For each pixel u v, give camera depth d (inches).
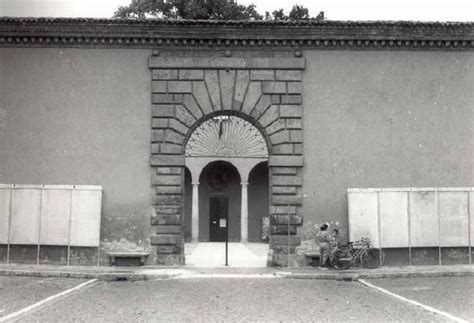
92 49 776.3
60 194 753.6
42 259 747.4
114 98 770.8
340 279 661.9
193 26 762.8
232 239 1551.4
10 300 494.9
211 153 1440.7
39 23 758.5
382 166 770.8
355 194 757.9
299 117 769.6
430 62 786.8
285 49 778.8
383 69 783.1
